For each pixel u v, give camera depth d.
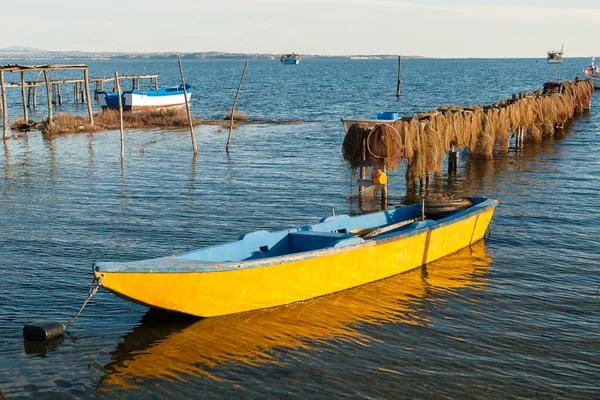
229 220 17.88
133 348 10.20
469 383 9.10
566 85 44.12
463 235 15.10
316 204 19.80
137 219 17.92
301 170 25.44
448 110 24.42
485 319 11.25
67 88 93.56
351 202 20.03
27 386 9.06
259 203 19.92
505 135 28.08
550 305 11.84
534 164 26.20
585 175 23.69
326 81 114.75
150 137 36.34
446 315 11.43
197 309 10.84
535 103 32.09
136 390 8.98
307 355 9.95
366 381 9.16
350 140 19.41
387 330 10.82
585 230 16.58
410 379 9.21
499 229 16.81
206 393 8.89
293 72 174.88
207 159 28.41
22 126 39.56
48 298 12.13
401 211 15.43
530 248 15.24
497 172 24.67
